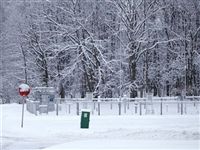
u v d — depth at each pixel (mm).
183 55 63938
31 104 42000
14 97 72812
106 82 59500
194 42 64125
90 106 50469
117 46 62875
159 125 30984
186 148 17484
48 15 61781
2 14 78938
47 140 25016
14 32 67062
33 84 66125
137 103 43594
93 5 61969
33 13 64688
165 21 66250
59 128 29922
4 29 73812
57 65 63438
